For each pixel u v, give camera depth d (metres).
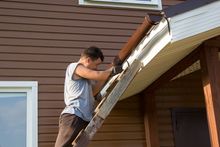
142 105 6.62
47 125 6.04
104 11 6.89
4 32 6.26
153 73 5.54
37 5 6.56
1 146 5.85
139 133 6.49
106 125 6.40
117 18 6.92
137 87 6.16
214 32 4.40
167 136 6.68
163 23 4.12
